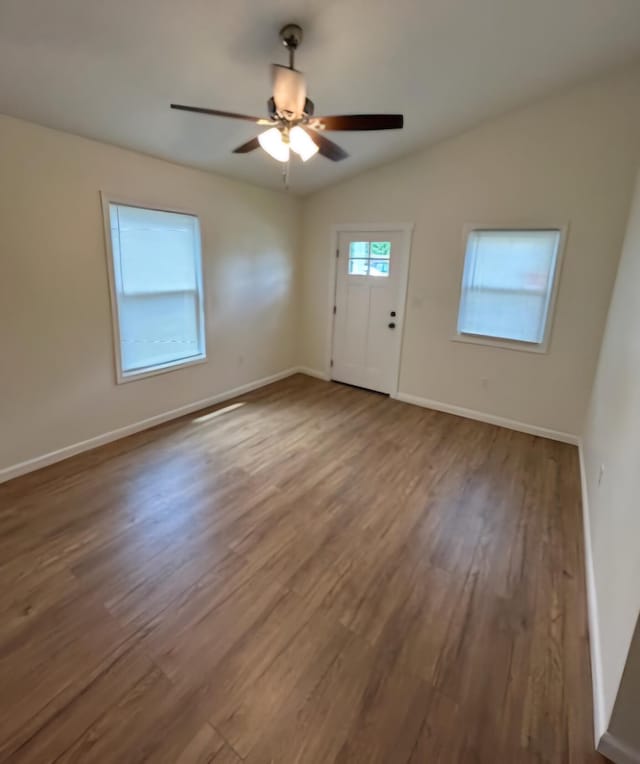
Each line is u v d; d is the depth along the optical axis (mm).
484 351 3980
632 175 3029
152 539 2275
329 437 3648
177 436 3582
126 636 1692
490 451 3461
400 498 2744
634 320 2121
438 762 1302
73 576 1998
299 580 2021
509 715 1442
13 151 2508
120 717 1396
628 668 1236
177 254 3723
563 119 3203
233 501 2654
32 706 1423
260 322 4777
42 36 1894
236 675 1549
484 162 3623
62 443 3084
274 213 4629
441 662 1627
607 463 2217
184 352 3994
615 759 1308
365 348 4871
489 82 2896
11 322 2664
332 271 4914
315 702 1466
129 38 1997
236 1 1868
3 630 1703
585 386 3510
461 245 3898
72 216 2861
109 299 3197
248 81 2459
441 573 2098
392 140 3639
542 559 2221
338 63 2465
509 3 2131
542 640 1737
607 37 2484
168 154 3301
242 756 1297
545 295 3570
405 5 2053
